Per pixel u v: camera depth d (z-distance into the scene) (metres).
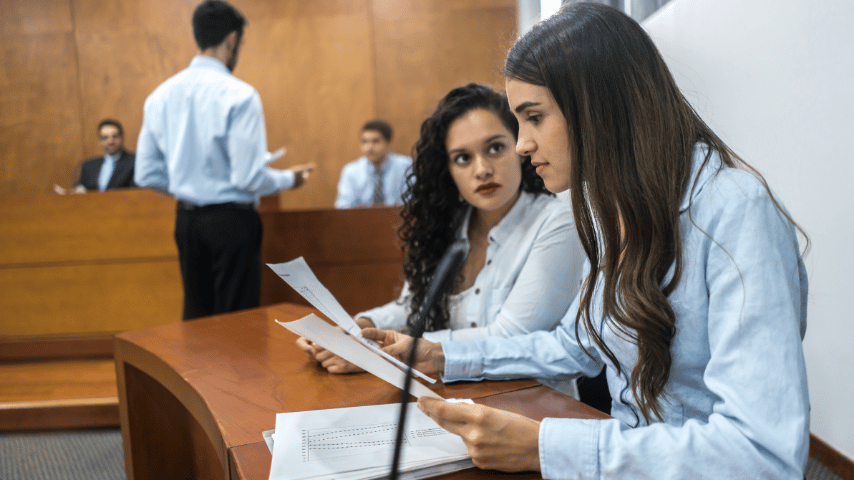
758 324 0.62
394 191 4.37
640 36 0.74
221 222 2.38
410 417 0.85
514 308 1.23
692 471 0.60
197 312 2.48
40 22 5.18
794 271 0.67
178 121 2.38
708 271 0.68
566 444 0.65
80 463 2.25
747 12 1.97
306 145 5.23
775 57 1.86
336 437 0.78
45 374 2.96
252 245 2.46
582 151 0.74
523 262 1.30
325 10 5.16
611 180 0.72
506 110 1.26
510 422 0.68
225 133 2.35
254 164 2.37
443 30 5.13
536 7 4.14
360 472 0.69
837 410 1.79
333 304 1.04
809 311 1.88
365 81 5.18
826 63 1.66
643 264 0.72
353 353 0.87
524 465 0.68
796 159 1.82
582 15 0.75
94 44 5.17
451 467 0.71
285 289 2.99
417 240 1.45
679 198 0.70
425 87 5.17
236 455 0.75
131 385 1.40
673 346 0.73
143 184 2.56
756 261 0.63
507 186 1.28
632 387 0.77
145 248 3.09
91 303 3.13
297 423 0.83
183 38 5.14
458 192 1.42
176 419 1.48
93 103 5.21
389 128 4.28
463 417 0.70
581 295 0.89
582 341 1.00
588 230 0.77
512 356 1.03
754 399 0.60
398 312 1.51
